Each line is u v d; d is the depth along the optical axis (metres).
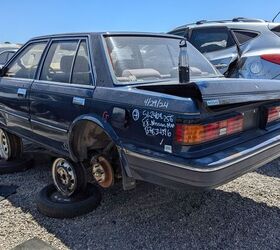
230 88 3.01
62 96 3.88
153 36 4.24
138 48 3.95
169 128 2.88
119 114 3.23
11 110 4.89
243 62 6.01
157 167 2.96
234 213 3.81
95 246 3.28
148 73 3.74
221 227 3.56
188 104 2.81
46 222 3.69
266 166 5.20
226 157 2.90
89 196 3.95
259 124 3.51
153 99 3.02
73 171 3.88
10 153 5.21
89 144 3.79
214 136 2.96
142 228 3.56
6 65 5.25
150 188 4.40
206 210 3.88
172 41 4.40
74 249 3.24
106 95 3.40
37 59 4.62
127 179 3.29
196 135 2.81
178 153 2.83
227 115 3.08
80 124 3.68
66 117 3.85
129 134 3.17
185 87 2.91
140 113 3.08
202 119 2.83
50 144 4.24
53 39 4.41
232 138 3.17
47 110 4.13
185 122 2.79
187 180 2.81
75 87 3.78
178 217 3.75
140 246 3.27
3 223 3.67
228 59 6.40
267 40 6.12
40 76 4.43
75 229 3.56
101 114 3.42
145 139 3.05
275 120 3.69
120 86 3.43
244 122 3.30
